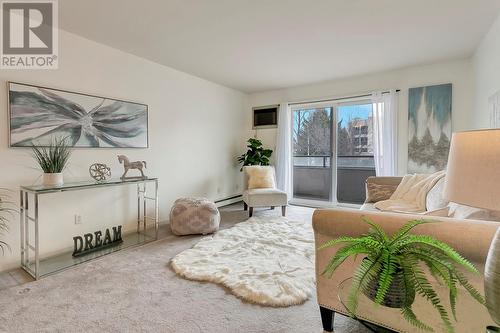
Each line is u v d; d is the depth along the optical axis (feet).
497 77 8.41
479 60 10.48
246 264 7.79
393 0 7.35
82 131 9.51
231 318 5.54
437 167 12.56
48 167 7.98
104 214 10.37
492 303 2.69
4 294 6.42
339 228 4.65
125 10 7.80
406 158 13.38
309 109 16.76
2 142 7.79
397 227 4.02
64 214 9.16
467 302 3.62
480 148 3.33
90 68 9.77
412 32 9.29
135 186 11.50
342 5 7.59
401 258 3.09
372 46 10.48
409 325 3.46
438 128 12.52
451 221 3.90
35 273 7.31
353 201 15.67
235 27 8.87
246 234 10.59
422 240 3.14
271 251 8.80
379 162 13.89
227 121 16.89
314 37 9.64
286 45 10.35
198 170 14.84
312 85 16.11
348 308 3.37
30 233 8.37
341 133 15.79
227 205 16.75
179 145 13.62
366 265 3.21
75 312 5.72
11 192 7.96
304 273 7.23
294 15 8.14
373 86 14.17
